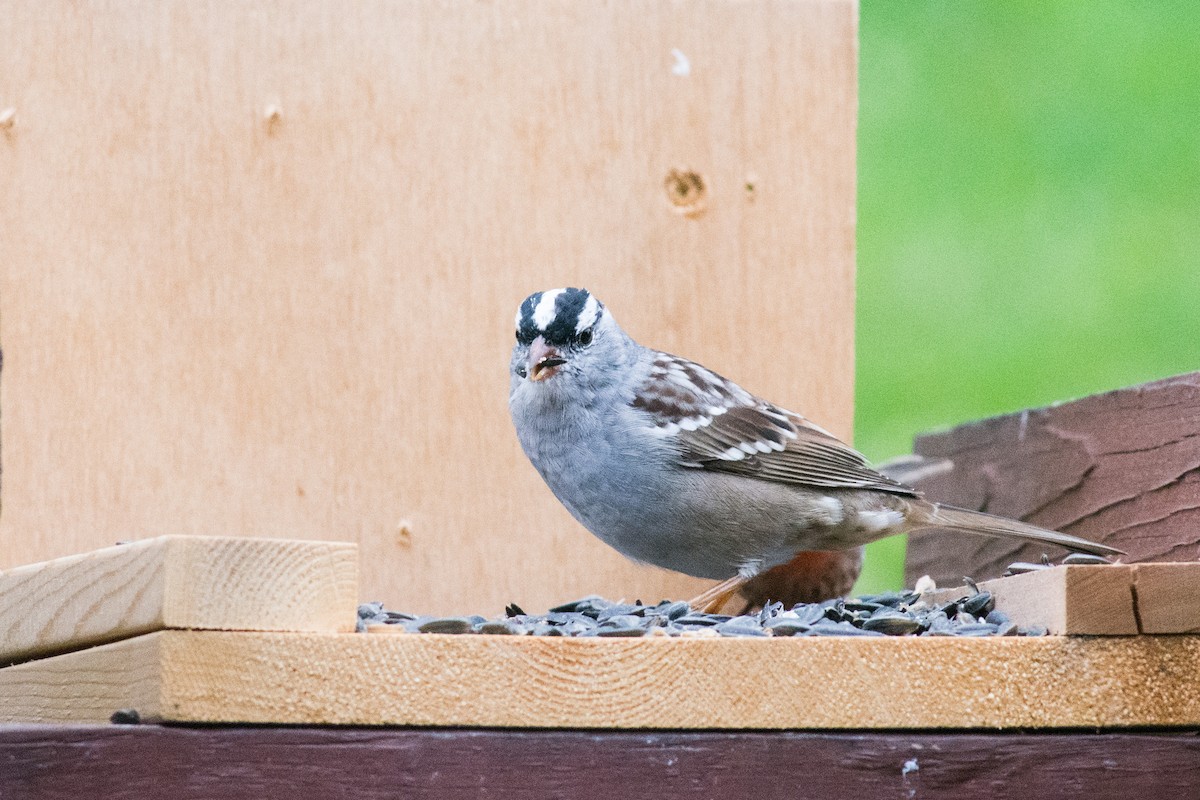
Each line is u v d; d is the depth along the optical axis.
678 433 8.69
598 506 8.77
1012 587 6.44
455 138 9.02
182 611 5.12
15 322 8.57
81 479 8.53
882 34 12.02
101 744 5.07
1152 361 11.07
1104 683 5.65
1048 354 11.23
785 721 5.49
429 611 8.80
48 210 8.65
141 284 8.69
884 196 11.76
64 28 8.74
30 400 8.54
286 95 8.90
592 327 8.63
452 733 5.30
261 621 5.22
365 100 8.95
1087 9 11.79
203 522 8.61
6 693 5.88
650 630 5.89
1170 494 8.38
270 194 8.84
